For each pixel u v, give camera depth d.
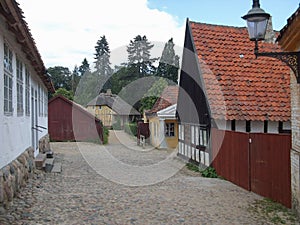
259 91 11.56
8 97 6.85
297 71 5.38
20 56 8.47
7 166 6.52
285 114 10.93
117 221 5.83
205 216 6.23
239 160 9.40
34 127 12.00
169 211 6.55
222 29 13.85
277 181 7.37
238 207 6.93
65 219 5.83
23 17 5.81
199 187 9.18
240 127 10.88
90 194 7.92
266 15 5.40
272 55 5.44
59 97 27.44
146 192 8.35
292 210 6.48
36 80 13.23
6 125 6.58
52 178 9.98
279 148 7.26
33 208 6.39
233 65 12.37
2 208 5.68
